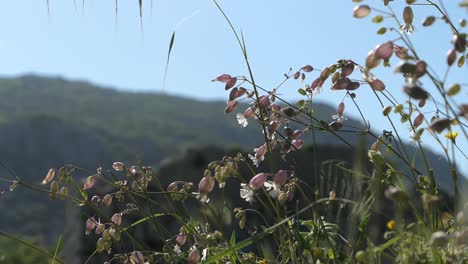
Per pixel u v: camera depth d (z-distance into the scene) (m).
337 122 3.28
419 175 3.09
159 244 8.59
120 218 3.57
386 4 3.09
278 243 3.48
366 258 2.61
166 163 13.88
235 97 3.35
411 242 2.43
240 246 2.74
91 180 3.57
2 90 145.25
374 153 3.11
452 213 3.10
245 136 132.38
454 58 2.45
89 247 11.23
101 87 159.25
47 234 71.06
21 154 102.62
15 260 11.84
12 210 74.94
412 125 3.02
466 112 2.39
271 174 3.15
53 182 3.54
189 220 3.61
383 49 2.71
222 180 3.09
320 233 3.09
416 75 2.38
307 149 11.36
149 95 154.50
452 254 2.50
